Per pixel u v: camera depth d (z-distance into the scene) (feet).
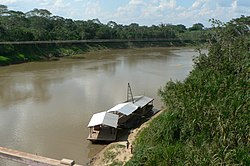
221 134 43.75
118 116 86.74
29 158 36.76
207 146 43.88
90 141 78.84
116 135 81.15
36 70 190.60
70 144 77.66
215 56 77.20
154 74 176.14
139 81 153.07
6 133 84.02
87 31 353.72
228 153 39.22
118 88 136.67
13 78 161.58
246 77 61.36
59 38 298.97
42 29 303.48
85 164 67.56
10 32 247.50
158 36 419.95
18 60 226.79
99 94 125.70
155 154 45.55
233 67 68.80
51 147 75.87
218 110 47.83
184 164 40.93
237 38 84.07
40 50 262.06
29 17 352.90
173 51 341.41
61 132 84.89
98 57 271.08
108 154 68.49
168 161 43.16
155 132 55.47
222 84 57.67
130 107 93.20
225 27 88.69
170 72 184.24
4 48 224.33
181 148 45.96
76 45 315.99
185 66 211.82
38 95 124.77
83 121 92.99
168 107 60.54
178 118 53.06
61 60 246.06
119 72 183.21
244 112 46.57
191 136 48.42
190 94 57.47
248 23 94.43
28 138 80.94
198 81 62.28
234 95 51.85
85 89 134.92
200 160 40.09
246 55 72.49
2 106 109.29
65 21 390.83
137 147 57.72
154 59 256.73
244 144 41.93
